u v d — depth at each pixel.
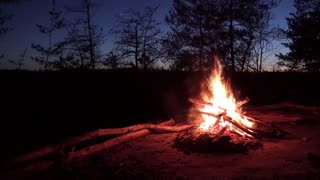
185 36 25.66
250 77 22.39
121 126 10.33
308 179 5.46
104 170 6.04
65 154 6.33
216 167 6.22
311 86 20.47
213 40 25.75
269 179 5.48
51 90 15.92
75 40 23.61
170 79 20.72
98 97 15.66
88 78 18.94
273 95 18.28
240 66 26.17
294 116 11.92
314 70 27.25
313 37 27.39
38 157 5.99
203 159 6.77
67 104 13.90
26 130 9.52
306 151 7.29
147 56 24.09
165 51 25.28
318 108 12.96
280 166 6.21
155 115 12.34
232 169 6.08
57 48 23.12
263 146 7.73
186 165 6.36
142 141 8.30
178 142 7.77
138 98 16.20
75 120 11.13
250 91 19.20
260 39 26.28
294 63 28.06
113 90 17.28
